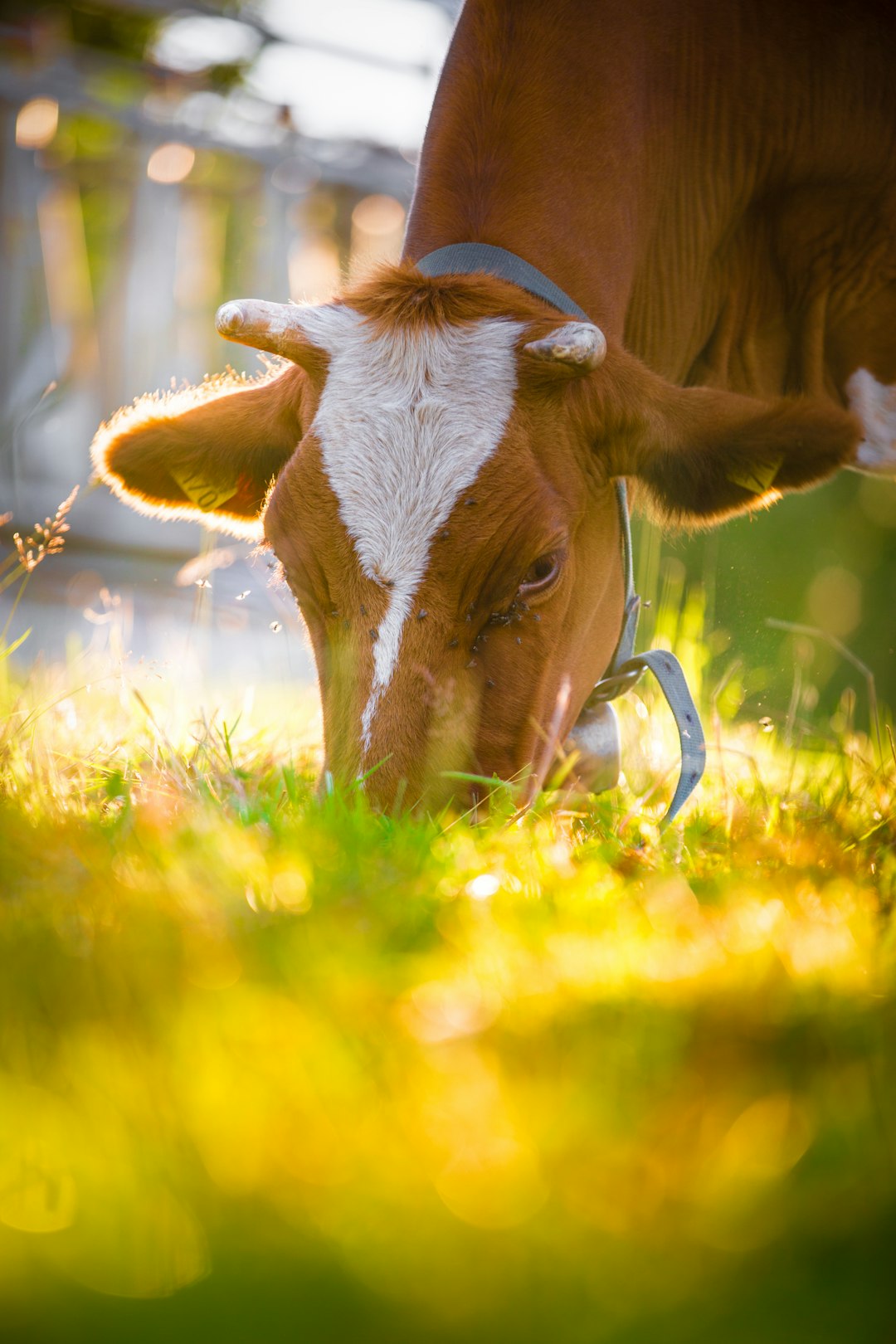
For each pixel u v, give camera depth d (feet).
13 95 51.31
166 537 53.78
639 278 19.26
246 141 56.39
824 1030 7.96
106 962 8.39
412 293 15.47
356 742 13.94
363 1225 5.60
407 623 14.06
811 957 9.50
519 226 16.88
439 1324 4.91
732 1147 6.48
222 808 14.14
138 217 55.01
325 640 14.79
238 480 17.60
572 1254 5.43
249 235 58.03
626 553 17.99
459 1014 7.97
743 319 21.09
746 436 15.76
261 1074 6.94
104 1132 6.39
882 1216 5.86
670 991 8.66
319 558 14.47
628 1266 5.41
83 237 57.52
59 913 9.75
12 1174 6.20
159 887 10.41
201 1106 6.54
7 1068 7.23
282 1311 4.92
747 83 19.72
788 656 31.86
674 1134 6.82
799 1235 5.73
